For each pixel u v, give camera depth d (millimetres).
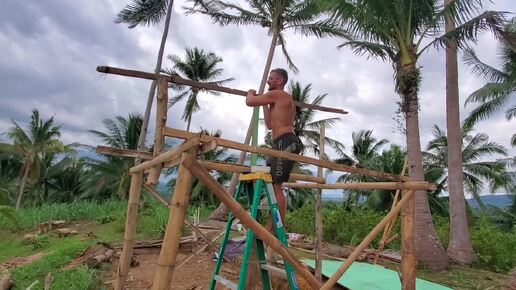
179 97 28359
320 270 5582
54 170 32719
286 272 3539
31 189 33094
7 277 6555
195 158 2746
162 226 11727
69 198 34469
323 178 5219
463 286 8508
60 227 14891
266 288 3650
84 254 8383
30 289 6211
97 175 29203
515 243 11391
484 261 10914
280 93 3926
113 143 28578
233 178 14992
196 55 28422
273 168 3756
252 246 3801
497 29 10312
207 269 7562
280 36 18766
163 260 2730
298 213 14984
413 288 4023
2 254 11031
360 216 13562
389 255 10023
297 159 3379
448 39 10023
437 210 26625
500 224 29453
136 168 4160
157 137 3535
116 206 18484
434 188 4055
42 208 17672
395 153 26312
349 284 6496
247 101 3951
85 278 6449
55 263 7715
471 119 19328
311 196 29969
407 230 4137
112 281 6781
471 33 9812
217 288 6387
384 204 25641
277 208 3631
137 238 11047
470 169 26844
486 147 27125
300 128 28312
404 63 10430
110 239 11852
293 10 17562
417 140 10492
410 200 4203
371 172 3900
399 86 10492
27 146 28906
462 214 11375
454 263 10852
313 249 10297
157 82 3592
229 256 8008
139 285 6559
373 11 9844
